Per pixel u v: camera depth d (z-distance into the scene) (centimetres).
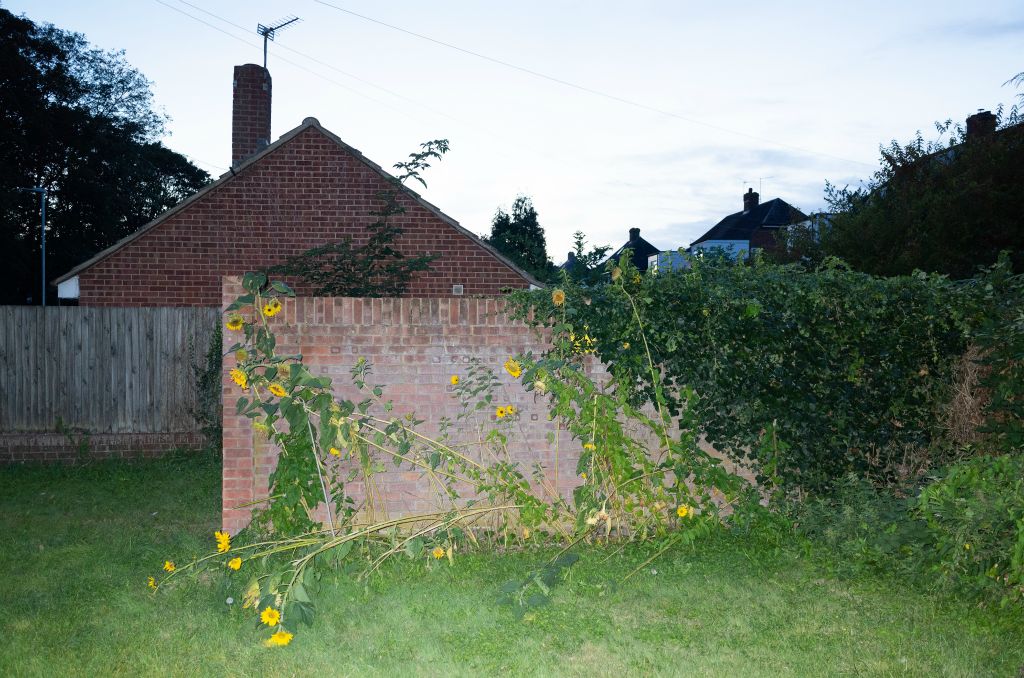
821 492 774
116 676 471
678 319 761
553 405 770
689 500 727
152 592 613
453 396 763
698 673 470
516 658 491
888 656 493
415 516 717
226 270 1522
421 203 1555
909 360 781
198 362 1252
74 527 823
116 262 1497
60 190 4216
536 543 738
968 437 764
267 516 720
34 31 3894
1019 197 1554
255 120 1812
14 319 1216
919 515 649
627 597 603
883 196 1909
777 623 548
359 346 755
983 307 771
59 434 1202
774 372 769
